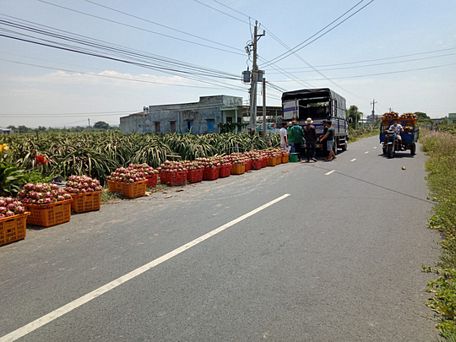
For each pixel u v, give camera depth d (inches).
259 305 132.2
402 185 381.1
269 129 1256.2
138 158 465.1
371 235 213.5
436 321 120.2
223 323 120.8
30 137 513.0
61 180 375.2
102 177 408.8
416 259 174.1
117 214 280.1
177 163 427.2
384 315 124.3
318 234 217.2
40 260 181.6
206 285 149.3
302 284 149.0
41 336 115.3
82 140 497.4
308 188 377.7
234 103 1438.2
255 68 850.1
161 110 1534.2
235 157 522.0
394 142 719.7
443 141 763.4
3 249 200.4
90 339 113.1
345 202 305.0
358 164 605.0
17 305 135.3
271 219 253.4
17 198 256.2
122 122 1657.2
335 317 123.4
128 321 123.0
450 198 272.8
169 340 111.8
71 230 236.1
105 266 171.5
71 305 134.4
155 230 231.1
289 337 112.5
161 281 153.9
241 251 189.2
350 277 155.0
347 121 999.0
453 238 194.1
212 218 259.3
